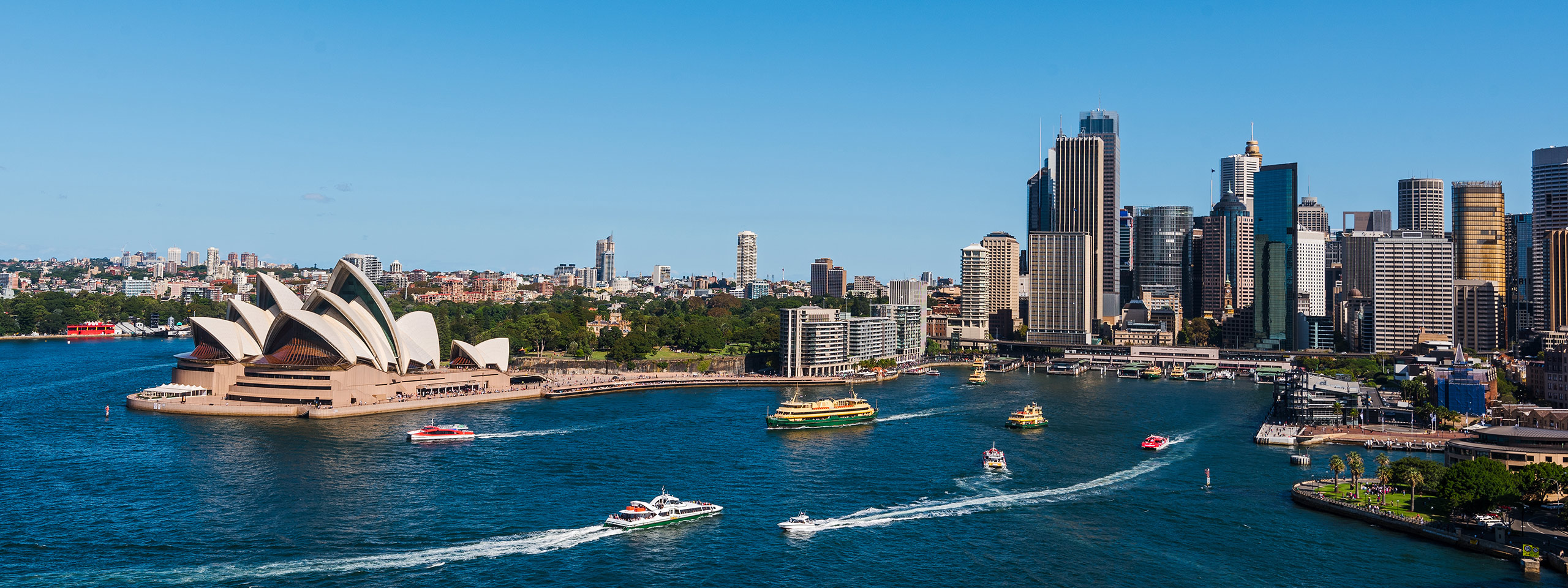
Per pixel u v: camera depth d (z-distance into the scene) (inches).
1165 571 7278.5
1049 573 7249.0
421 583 6884.8
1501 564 7244.1
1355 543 7834.6
